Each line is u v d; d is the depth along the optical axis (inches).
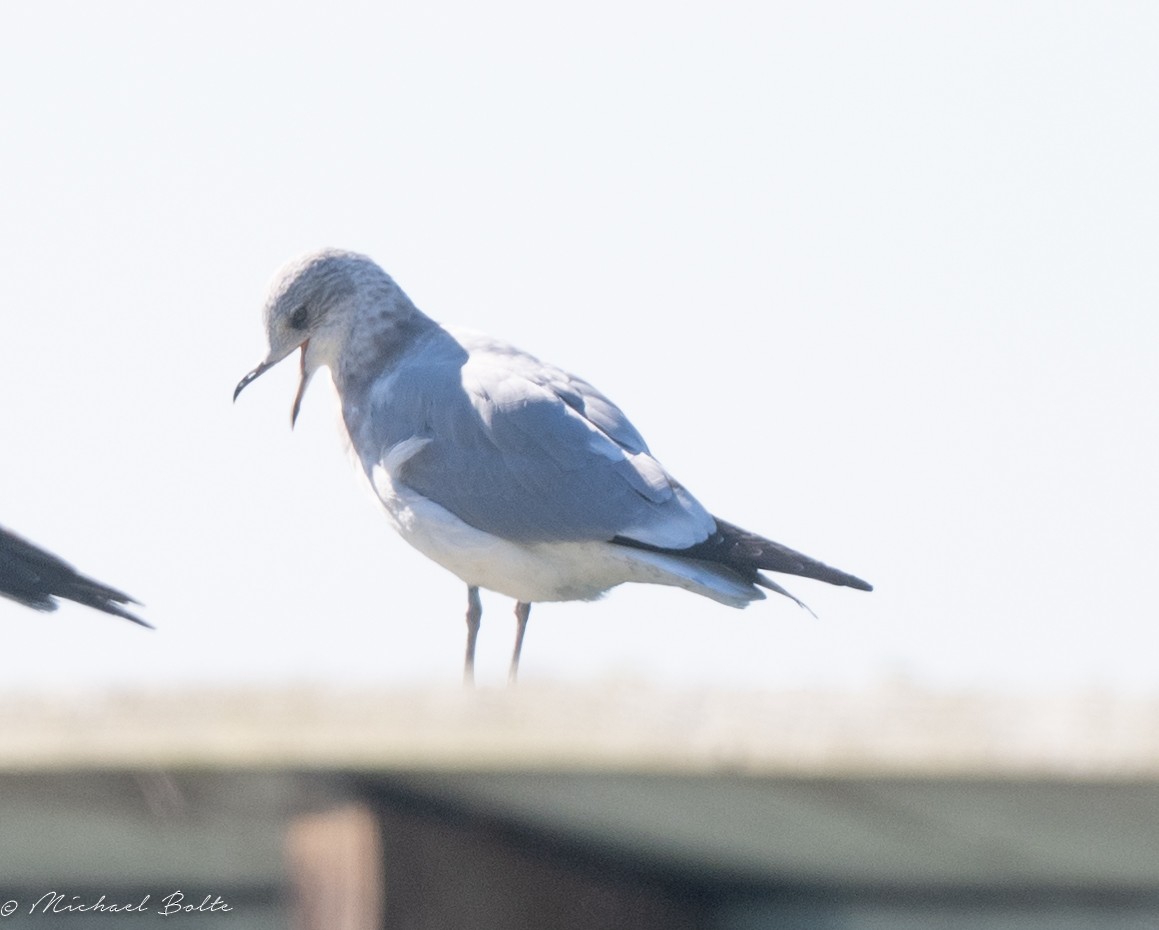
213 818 340.2
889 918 381.1
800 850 351.3
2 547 584.7
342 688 308.7
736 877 384.8
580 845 361.1
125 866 396.8
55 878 414.6
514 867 347.6
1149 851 321.4
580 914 362.3
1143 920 361.4
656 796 314.5
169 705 314.5
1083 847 325.1
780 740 287.9
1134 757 268.8
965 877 364.5
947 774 279.7
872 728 283.9
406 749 304.5
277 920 414.6
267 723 311.0
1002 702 278.1
